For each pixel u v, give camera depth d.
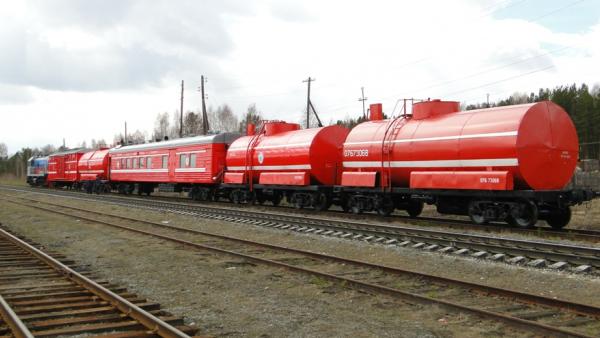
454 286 9.02
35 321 6.99
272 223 18.12
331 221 17.53
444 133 17.03
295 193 24.30
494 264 10.76
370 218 19.61
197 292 9.10
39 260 11.78
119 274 10.63
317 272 9.92
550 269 10.19
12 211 25.53
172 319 6.99
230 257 12.22
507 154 15.15
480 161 15.90
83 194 40.81
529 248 12.01
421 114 18.66
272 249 13.30
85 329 6.63
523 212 15.49
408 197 20.09
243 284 9.66
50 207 27.94
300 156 23.11
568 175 16.41
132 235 16.33
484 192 15.98
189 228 18.50
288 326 7.18
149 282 9.89
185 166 32.06
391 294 8.47
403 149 18.44
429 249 12.45
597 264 10.05
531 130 15.22
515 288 9.23
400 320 7.40
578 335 6.16
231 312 7.86
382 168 19.27
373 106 21.94
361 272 10.45
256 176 26.53
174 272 10.77
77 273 9.75
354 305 8.18
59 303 8.01
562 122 16.16
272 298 8.66
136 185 40.44
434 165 17.30
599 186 25.08
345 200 22.42
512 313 7.38
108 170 43.19
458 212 17.62
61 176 55.78
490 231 15.47
